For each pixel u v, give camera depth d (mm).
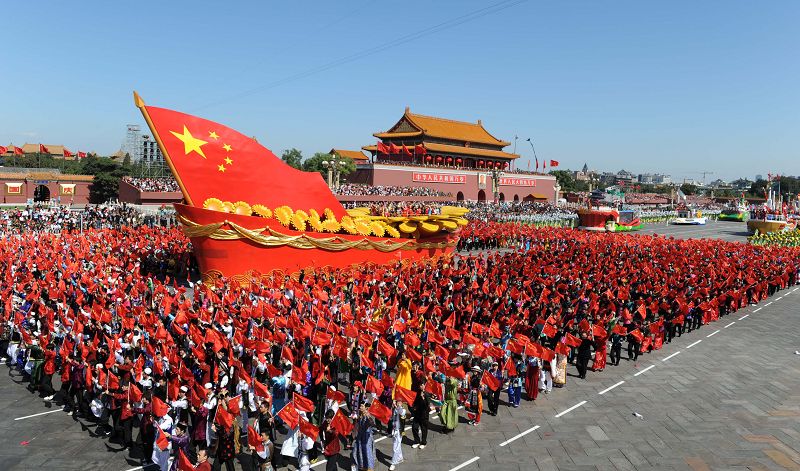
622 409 20016
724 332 31422
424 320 27375
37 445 16516
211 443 16047
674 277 36344
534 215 96875
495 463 15930
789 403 20688
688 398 21141
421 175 115375
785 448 17000
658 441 17422
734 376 23734
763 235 79688
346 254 40688
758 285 39469
